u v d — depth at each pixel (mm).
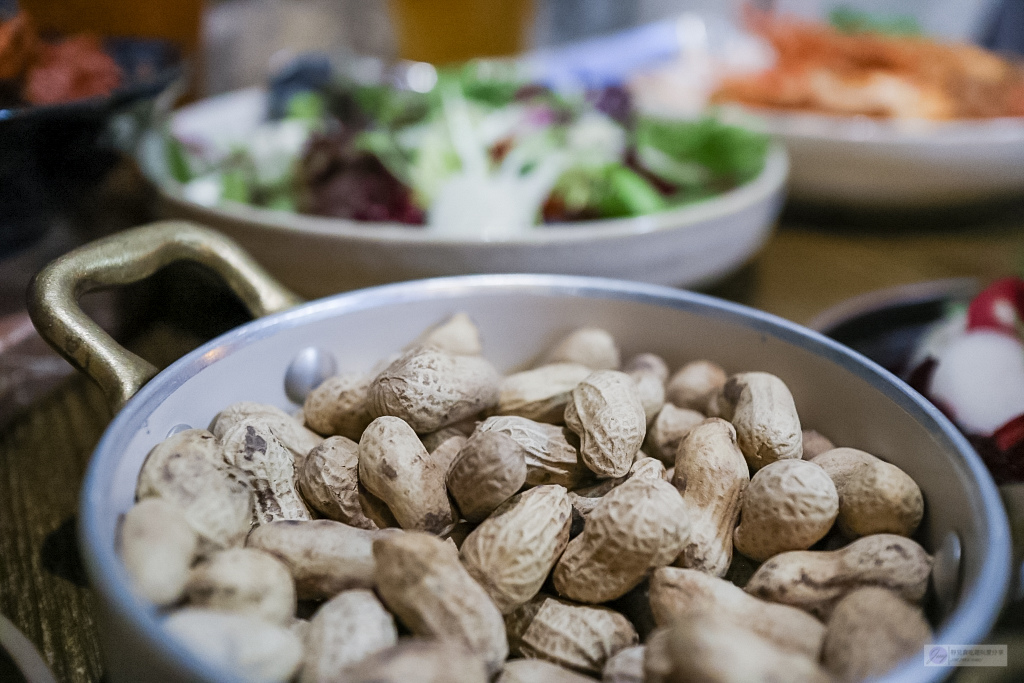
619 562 187
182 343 264
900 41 656
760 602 182
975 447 247
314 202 445
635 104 542
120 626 147
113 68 344
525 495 200
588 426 214
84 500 165
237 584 171
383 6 833
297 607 189
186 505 184
